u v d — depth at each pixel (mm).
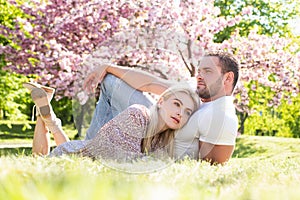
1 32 15383
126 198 1517
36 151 5480
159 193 1728
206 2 13883
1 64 18734
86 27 13570
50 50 14008
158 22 12734
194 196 1778
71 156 3936
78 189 1599
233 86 5059
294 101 28578
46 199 1397
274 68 14867
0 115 33406
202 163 3982
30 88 5438
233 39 14945
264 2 25906
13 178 2033
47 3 14328
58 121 5504
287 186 2508
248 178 2969
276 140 19938
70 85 13953
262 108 25562
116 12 13625
